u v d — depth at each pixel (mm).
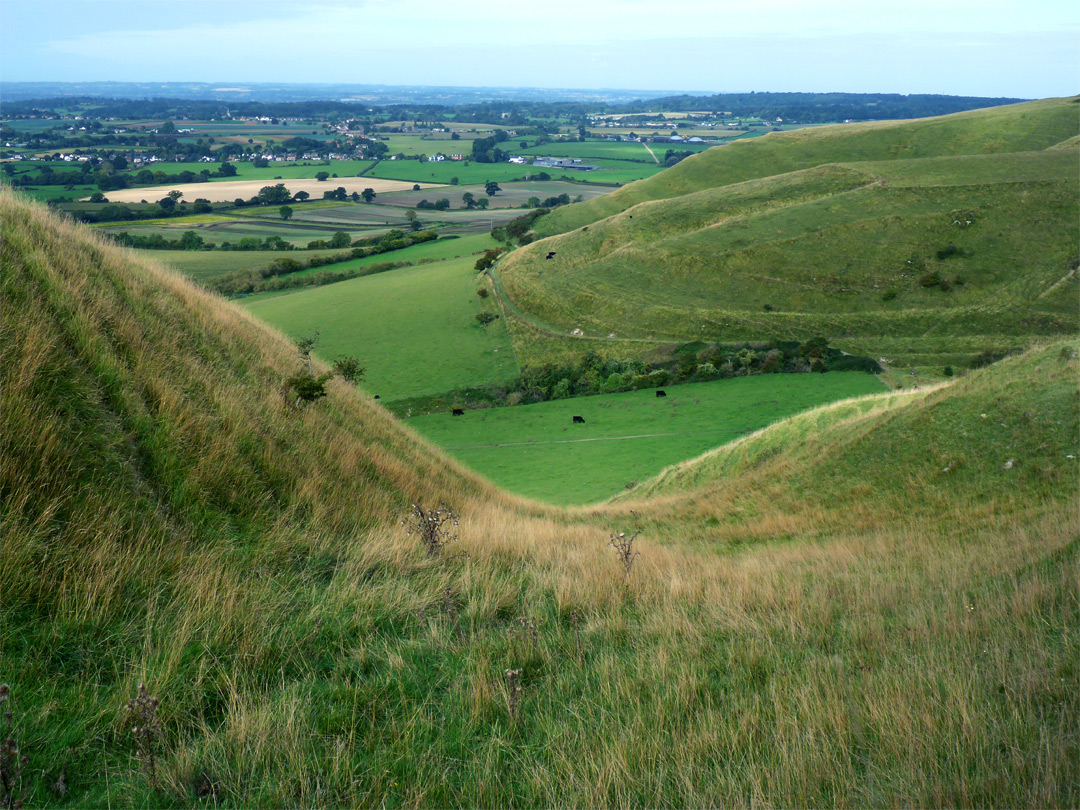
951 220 97188
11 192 14406
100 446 7367
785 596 8008
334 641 5988
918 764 3834
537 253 118188
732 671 5652
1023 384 19516
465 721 4828
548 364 82312
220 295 22547
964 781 3561
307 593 6938
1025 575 7855
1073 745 3709
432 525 9312
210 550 7109
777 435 30297
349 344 91625
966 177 109125
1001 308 81438
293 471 10391
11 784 3750
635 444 56656
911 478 19000
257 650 5441
